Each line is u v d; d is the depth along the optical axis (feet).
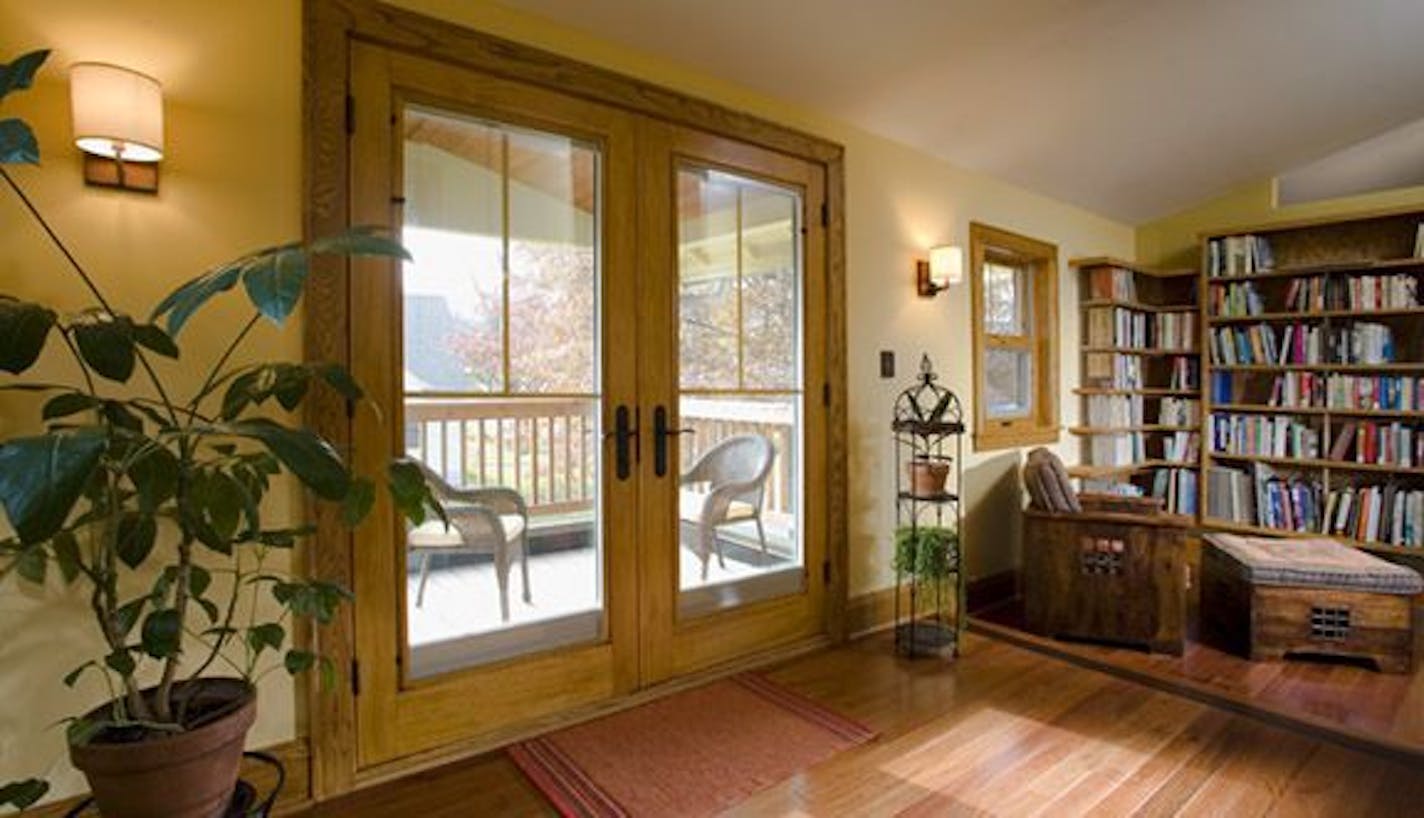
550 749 7.34
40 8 5.26
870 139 10.97
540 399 7.82
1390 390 13.28
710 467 9.23
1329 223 13.98
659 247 8.66
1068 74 10.14
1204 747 7.42
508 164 7.57
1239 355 14.99
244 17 6.05
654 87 8.52
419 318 7.03
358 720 6.63
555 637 7.94
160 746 4.31
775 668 9.52
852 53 8.95
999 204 13.30
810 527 10.23
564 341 7.99
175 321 4.08
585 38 7.98
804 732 7.72
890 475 11.29
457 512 7.29
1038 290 14.67
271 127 6.17
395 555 6.84
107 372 4.01
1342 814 6.23
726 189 9.39
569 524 8.05
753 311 9.68
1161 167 13.88
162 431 4.13
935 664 9.67
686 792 6.58
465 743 7.25
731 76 9.16
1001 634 10.87
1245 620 9.98
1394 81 11.27
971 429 12.66
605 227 8.18
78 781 5.45
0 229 5.14
